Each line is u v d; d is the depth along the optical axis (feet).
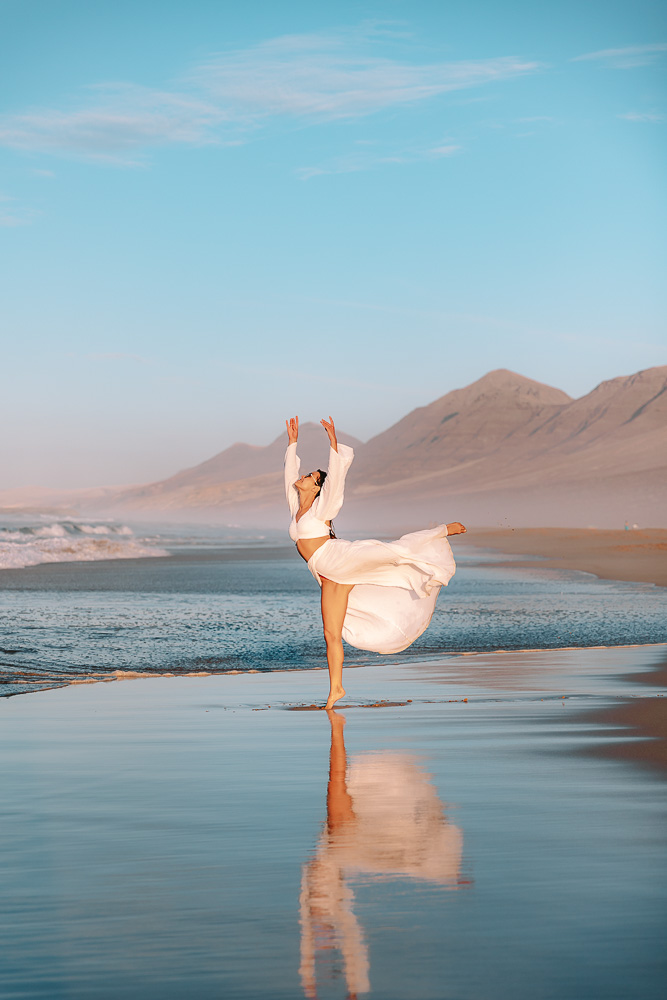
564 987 8.89
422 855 12.84
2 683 30.96
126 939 10.08
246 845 13.43
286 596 68.59
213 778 17.75
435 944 9.86
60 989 8.94
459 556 159.02
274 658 38.22
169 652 39.19
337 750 20.45
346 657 38.78
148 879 11.98
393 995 8.78
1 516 358.43
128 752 20.25
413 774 17.99
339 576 27.14
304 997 8.77
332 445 27.81
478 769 18.43
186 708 26.40
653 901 10.96
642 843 13.28
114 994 8.84
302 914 10.74
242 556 152.87
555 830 13.99
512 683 31.12
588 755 19.69
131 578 90.12
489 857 12.69
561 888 11.41
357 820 14.73
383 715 25.13
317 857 12.84
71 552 139.03
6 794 16.51
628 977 9.09
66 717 24.85
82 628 46.26
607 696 28.12
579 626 50.72
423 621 27.96
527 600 68.03
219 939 10.07
